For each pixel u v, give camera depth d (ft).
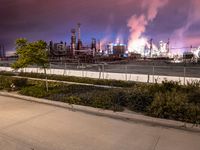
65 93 33.81
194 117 20.24
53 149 15.69
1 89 41.39
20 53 35.60
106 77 56.75
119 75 54.39
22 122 21.75
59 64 88.94
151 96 24.91
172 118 21.08
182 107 21.52
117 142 16.70
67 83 46.91
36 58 35.53
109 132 18.79
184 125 19.57
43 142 16.87
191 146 15.81
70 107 27.27
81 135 18.17
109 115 24.02
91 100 27.63
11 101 32.09
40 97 32.58
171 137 17.52
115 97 27.40
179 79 41.63
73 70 65.82
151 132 18.71
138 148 15.64
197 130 18.86
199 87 30.09
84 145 16.25
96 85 44.14
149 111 22.66
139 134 18.26
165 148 15.55
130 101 25.43
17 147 16.07
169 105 21.91
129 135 18.06
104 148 15.70
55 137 17.83
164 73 55.67
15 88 41.37
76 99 28.60
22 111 25.99
